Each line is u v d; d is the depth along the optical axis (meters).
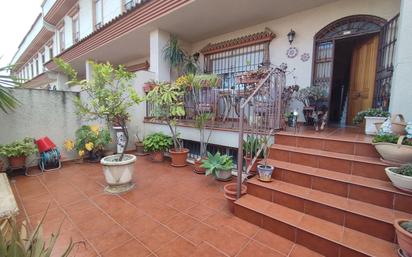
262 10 4.64
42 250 1.19
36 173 3.97
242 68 5.68
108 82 3.17
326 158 2.59
